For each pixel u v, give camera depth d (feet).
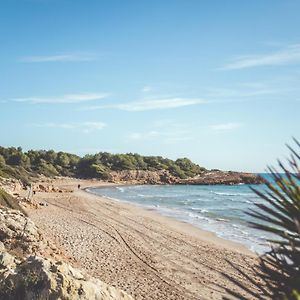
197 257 67.26
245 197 241.35
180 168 542.16
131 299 30.76
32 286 26.66
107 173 456.04
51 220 93.56
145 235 85.61
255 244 80.53
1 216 47.55
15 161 381.60
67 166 455.63
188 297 46.47
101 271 53.47
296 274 8.75
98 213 124.47
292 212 8.84
